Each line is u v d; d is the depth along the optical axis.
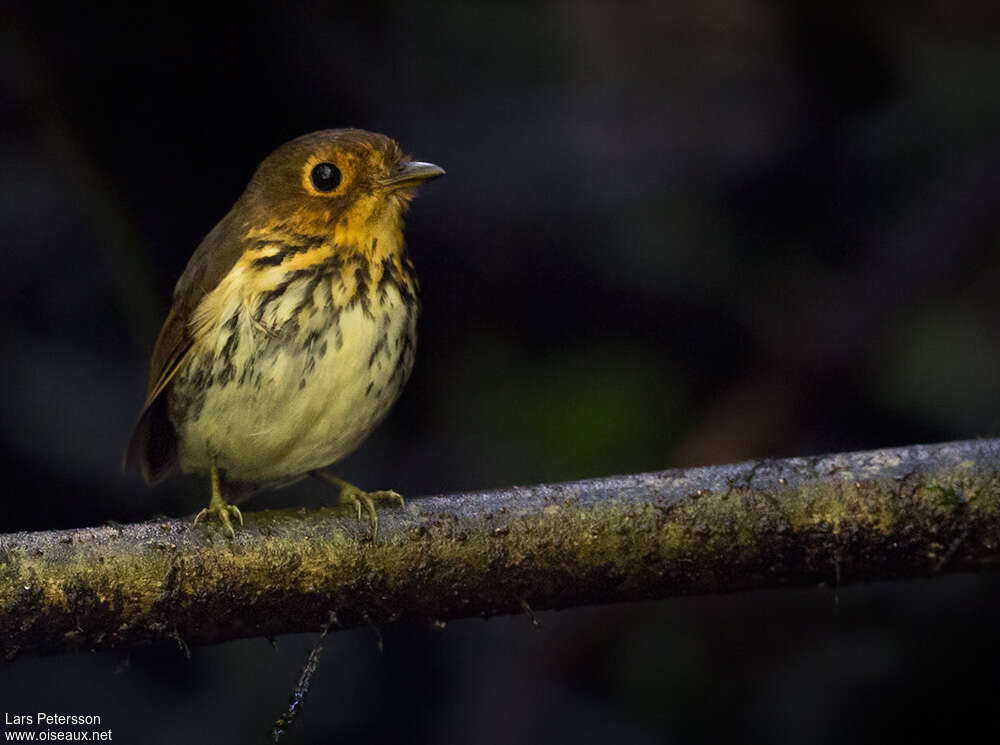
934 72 10.00
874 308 10.01
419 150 10.42
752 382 10.30
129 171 10.29
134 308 10.18
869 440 10.13
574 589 6.71
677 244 10.34
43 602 6.34
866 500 6.59
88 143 10.20
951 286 9.96
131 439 7.97
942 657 9.33
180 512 10.19
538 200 10.33
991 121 9.87
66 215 10.11
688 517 6.63
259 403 7.52
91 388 10.12
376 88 10.48
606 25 10.38
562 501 6.70
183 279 8.07
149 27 10.11
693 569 6.67
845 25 10.10
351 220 7.52
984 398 9.68
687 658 9.68
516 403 10.48
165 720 9.70
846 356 10.07
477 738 9.75
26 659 9.66
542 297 10.55
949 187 10.05
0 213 10.02
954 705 9.29
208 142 10.46
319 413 7.55
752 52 10.34
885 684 9.36
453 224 10.45
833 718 9.38
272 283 7.48
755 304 10.39
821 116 10.35
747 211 10.45
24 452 10.02
